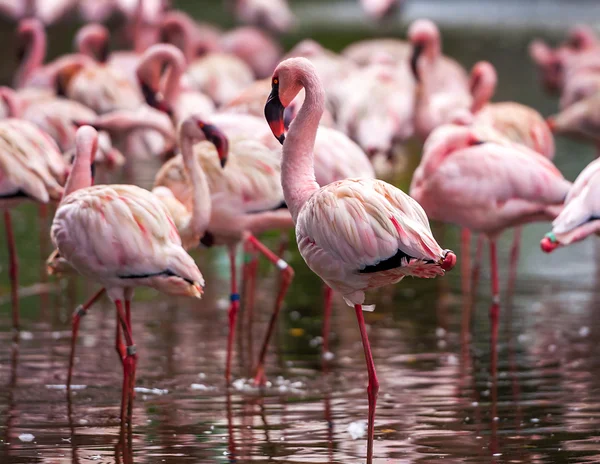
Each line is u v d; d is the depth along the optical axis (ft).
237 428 29.91
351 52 103.14
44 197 37.45
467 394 32.86
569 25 175.73
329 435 29.30
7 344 38.06
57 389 33.27
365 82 64.75
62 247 30.45
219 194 35.88
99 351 37.40
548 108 97.50
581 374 34.73
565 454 27.66
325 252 26.94
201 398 32.71
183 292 30.01
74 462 27.22
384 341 39.04
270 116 28.43
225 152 34.09
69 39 143.02
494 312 37.37
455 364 36.09
